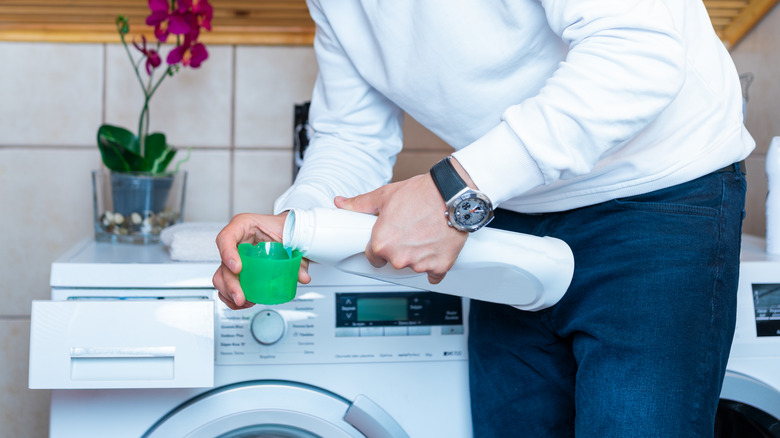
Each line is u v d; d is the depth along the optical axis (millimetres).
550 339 987
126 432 1059
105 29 1602
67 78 1633
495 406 1052
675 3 799
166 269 1055
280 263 726
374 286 1093
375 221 774
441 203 714
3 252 1660
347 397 1091
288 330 1079
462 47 836
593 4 708
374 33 919
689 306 825
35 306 981
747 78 1490
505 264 829
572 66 704
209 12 1427
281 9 1591
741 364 1109
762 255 1212
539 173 708
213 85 1659
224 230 798
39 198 1656
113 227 1355
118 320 993
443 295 1109
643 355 827
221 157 1674
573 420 1034
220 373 1069
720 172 849
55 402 1050
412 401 1099
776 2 1533
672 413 808
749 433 1170
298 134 1518
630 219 856
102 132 1379
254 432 1104
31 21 1581
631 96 687
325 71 1070
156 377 1000
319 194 908
